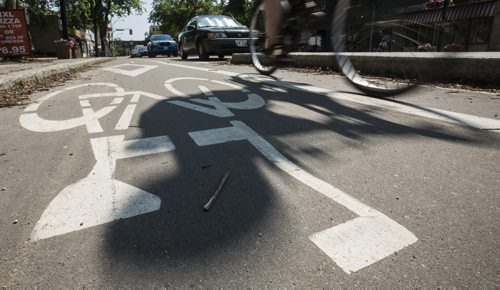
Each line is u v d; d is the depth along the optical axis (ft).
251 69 25.76
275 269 4.09
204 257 4.31
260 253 4.37
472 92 14.80
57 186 6.22
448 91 15.15
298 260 4.23
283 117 10.65
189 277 3.98
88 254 4.39
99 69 28.60
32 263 4.25
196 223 5.04
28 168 7.04
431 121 10.04
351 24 13.23
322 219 5.08
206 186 6.16
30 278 4.00
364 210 5.30
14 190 6.10
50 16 89.66
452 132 9.00
